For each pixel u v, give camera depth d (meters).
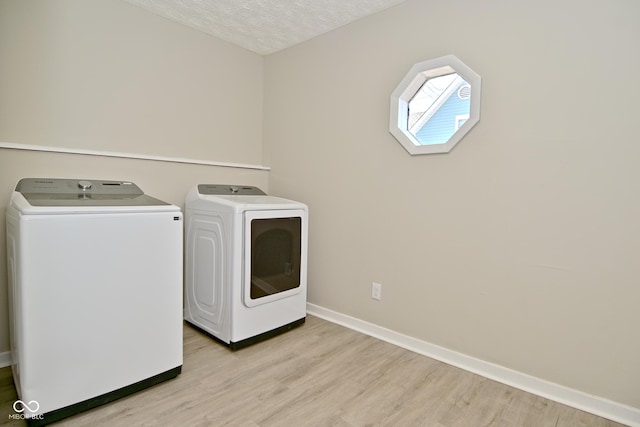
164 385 1.72
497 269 1.85
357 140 2.44
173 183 2.52
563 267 1.66
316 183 2.71
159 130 2.43
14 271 1.48
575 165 1.61
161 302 1.70
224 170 2.81
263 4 2.22
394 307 2.28
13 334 1.62
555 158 1.66
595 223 1.58
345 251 2.54
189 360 1.98
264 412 1.53
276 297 2.30
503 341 1.84
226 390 1.69
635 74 1.47
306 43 2.74
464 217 1.96
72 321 1.43
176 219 1.74
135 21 2.28
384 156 2.29
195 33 2.58
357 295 2.48
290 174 2.89
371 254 2.39
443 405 1.62
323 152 2.65
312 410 1.56
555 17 1.64
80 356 1.46
